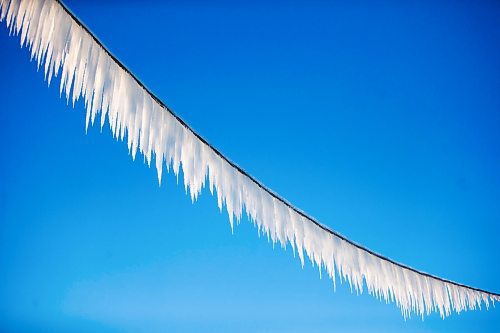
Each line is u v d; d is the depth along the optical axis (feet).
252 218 7.18
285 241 7.35
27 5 6.51
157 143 6.82
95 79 6.67
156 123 6.86
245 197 7.17
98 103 6.66
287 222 7.40
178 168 6.88
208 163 7.02
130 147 6.73
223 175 7.08
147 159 6.79
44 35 6.54
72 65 6.61
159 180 6.82
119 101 6.73
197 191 6.93
